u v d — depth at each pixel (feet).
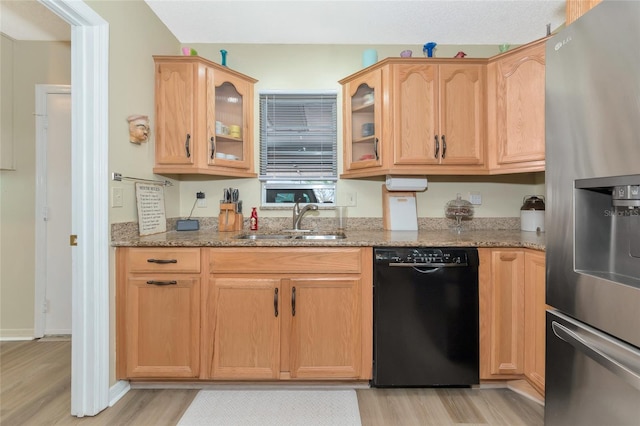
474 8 6.76
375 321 5.62
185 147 6.79
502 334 5.63
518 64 6.31
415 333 5.58
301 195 8.20
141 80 6.38
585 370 3.54
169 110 6.82
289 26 7.43
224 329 5.68
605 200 3.56
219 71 7.13
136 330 5.66
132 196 6.17
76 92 5.16
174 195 7.89
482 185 8.16
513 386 5.84
